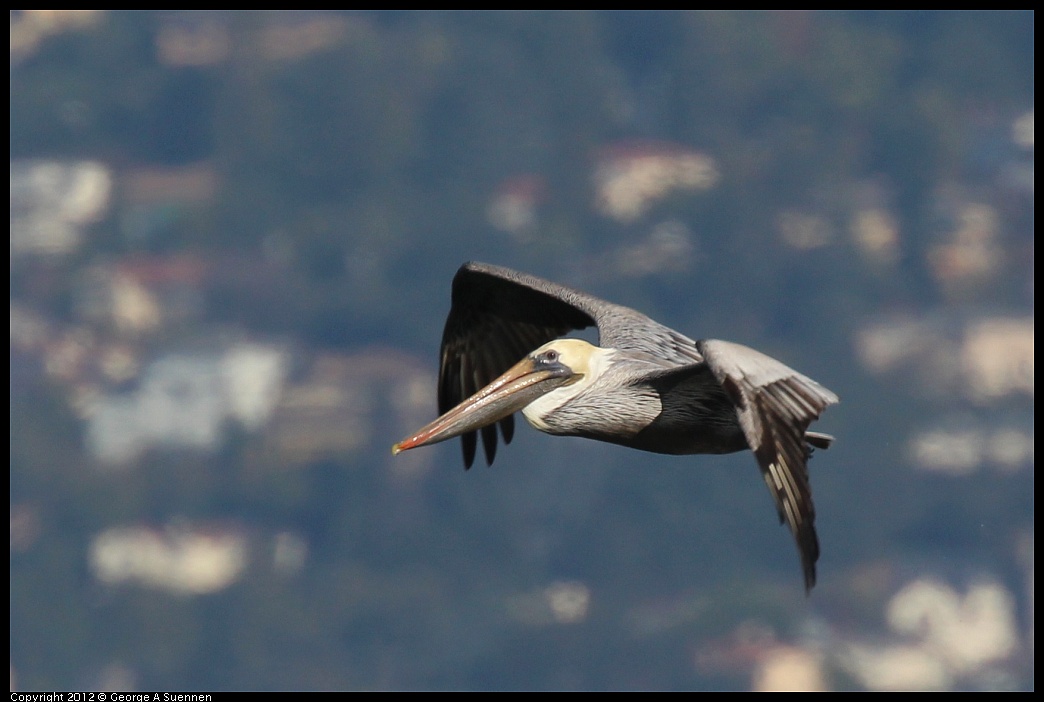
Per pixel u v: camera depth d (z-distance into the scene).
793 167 97.00
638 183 94.31
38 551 68.00
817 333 87.25
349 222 92.00
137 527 70.19
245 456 74.44
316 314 86.75
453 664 62.62
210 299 88.62
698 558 65.75
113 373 81.81
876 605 64.06
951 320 86.19
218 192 96.50
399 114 97.19
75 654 63.69
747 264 89.25
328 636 65.50
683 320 89.38
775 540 66.00
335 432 76.06
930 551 69.94
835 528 69.75
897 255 92.19
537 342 11.79
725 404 10.22
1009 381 79.50
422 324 87.50
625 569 66.06
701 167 96.31
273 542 70.25
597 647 61.66
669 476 66.88
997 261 91.81
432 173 97.31
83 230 96.12
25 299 88.94
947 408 76.94
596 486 68.19
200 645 64.56
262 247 94.25
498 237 92.31
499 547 68.50
